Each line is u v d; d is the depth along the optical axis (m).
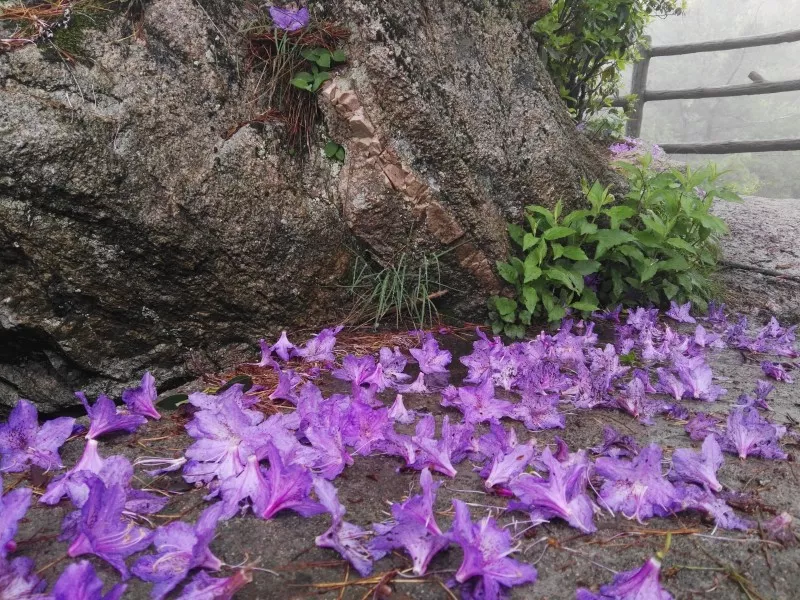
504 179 3.25
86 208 2.25
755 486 1.76
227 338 2.75
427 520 1.35
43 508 1.66
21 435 1.84
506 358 2.67
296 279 2.84
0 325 2.28
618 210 3.25
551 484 1.52
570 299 3.28
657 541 1.51
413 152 2.99
